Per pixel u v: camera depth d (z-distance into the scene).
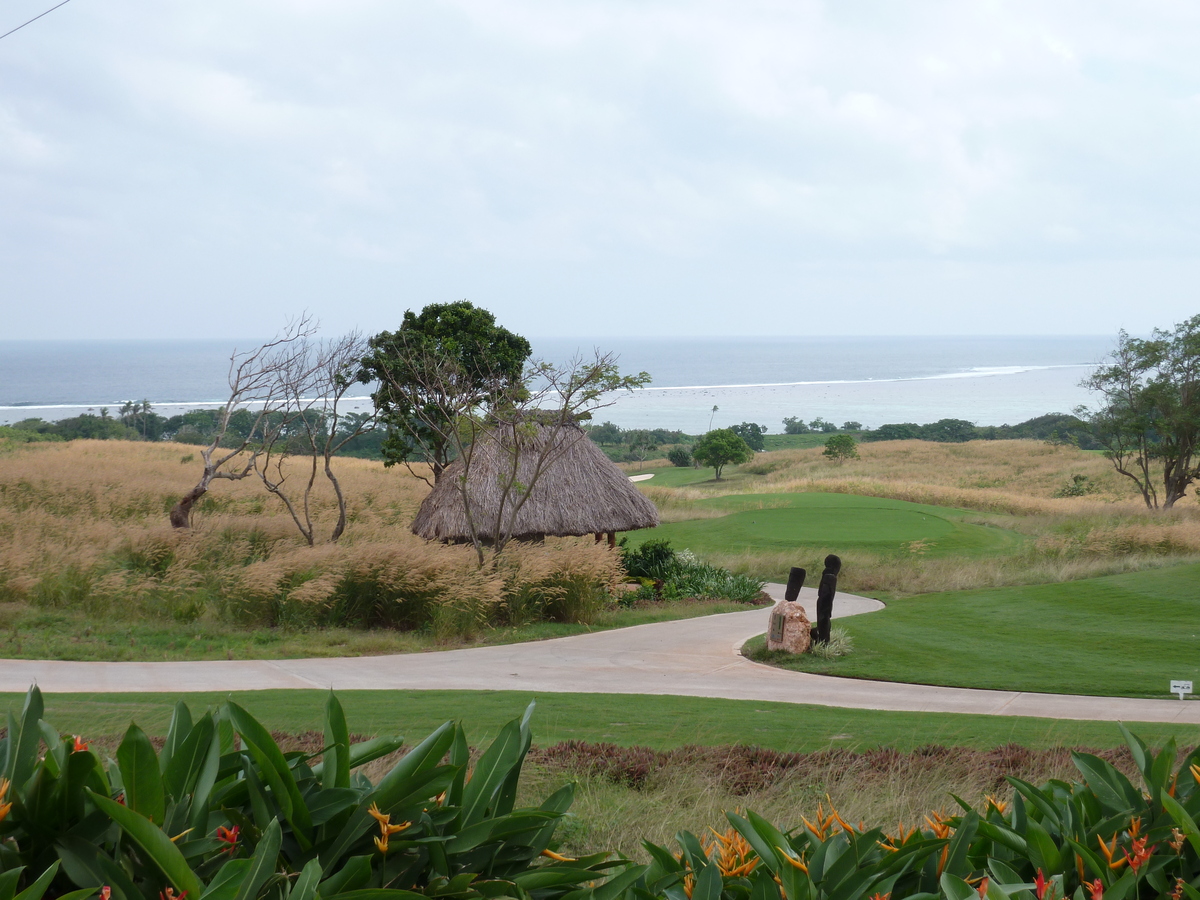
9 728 1.89
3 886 1.52
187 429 74.00
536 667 13.07
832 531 28.41
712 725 8.88
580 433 20.66
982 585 20.84
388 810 1.90
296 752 2.04
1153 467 56.94
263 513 26.06
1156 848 2.16
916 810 5.48
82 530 18.61
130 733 1.70
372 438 68.25
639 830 5.19
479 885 1.89
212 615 15.35
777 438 104.88
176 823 1.83
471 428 19.52
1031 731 8.69
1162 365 35.62
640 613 18.02
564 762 6.90
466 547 18.81
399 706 9.52
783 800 5.79
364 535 21.91
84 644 13.18
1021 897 1.95
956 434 95.56
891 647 14.12
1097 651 13.84
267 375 19.61
